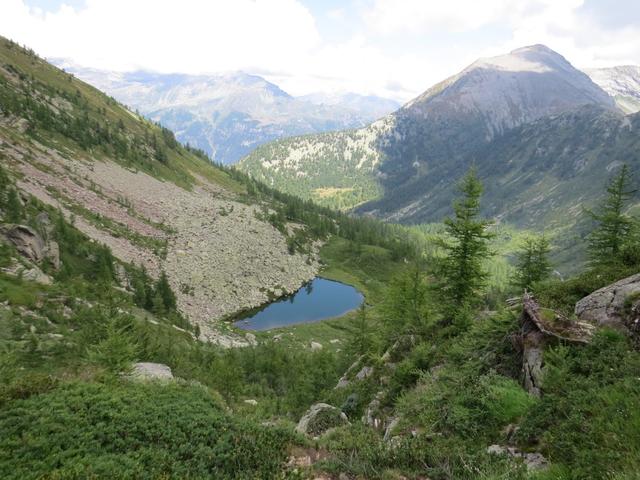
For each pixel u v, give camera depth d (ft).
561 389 29.43
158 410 40.42
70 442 33.14
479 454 27.68
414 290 91.76
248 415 47.16
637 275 37.29
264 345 199.31
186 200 452.35
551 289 48.49
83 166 375.04
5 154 285.43
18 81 479.82
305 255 436.35
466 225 73.72
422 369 52.16
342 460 31.86
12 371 49.60
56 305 118.83
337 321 296.71
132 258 265.34
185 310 251.19
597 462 20.89
